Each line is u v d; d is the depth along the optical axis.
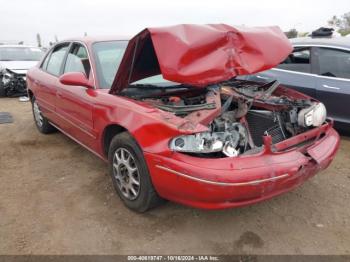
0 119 6.47
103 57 3.70
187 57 2.61
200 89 3.54
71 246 2.66
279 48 3.03
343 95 4.66
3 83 8.95
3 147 4.84
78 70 3.90
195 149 2.47
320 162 2.81
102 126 3.24
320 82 4.89
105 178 3.78
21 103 8.31
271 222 2.97
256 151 2.67
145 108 2.82
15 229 2.87
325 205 3.25
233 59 2.77
